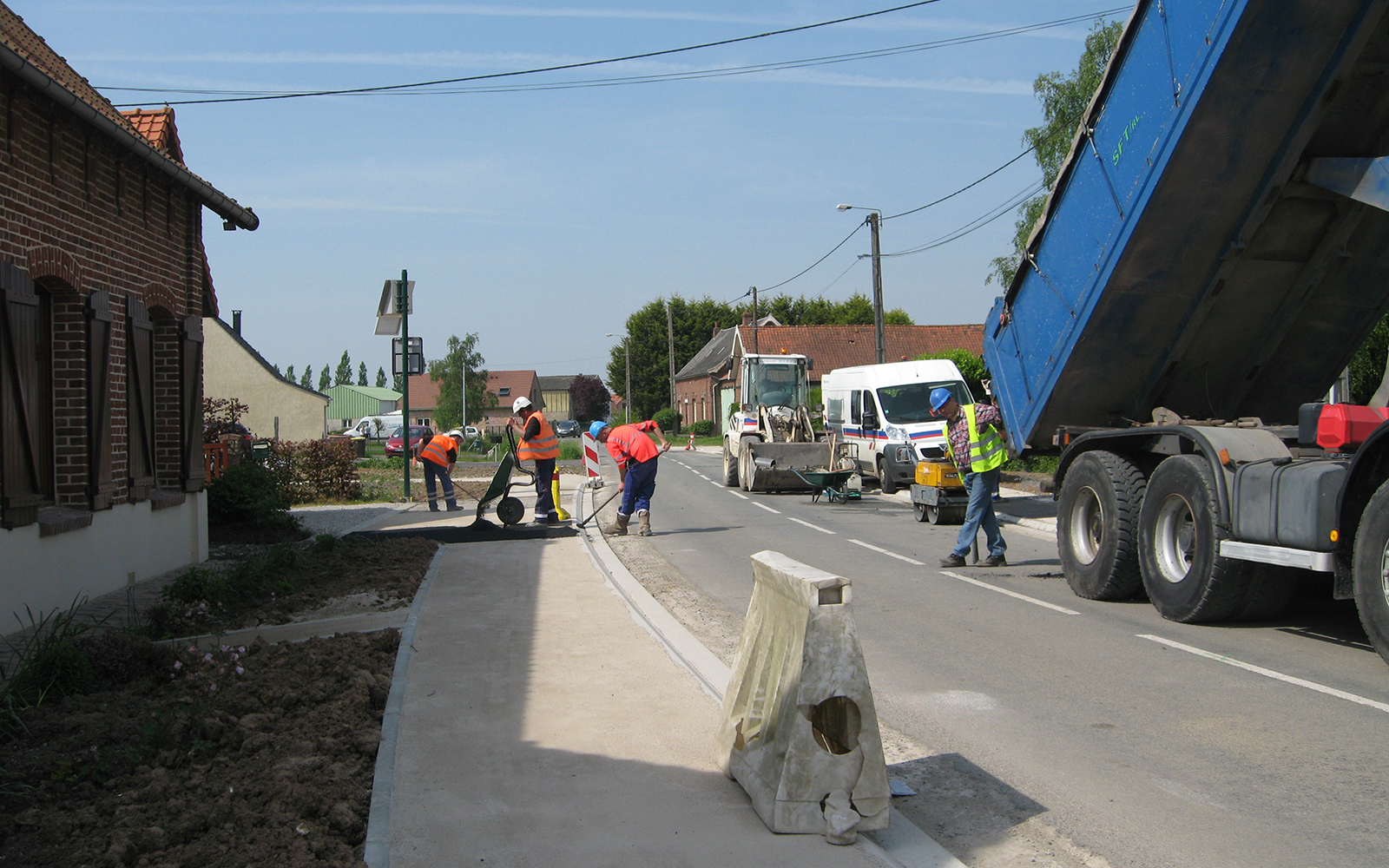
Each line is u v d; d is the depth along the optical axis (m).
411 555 11.37
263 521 13.96
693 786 4.46
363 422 68.12
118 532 9.69
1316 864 3.72
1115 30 30.97
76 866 3.50
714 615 8.54
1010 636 7.58
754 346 48.34
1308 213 8.22
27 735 4.66
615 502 19.86
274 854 3.64
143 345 10.43
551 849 3.80
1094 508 9.20
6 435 7.60
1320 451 7.11
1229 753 4.91
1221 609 7.68
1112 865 3.76
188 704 5.28
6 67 7.11
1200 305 8.87
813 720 4.32
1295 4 6.87
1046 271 9.99
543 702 5.70
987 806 4.35
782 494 22.19
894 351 58.94
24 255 8.02
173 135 11.48
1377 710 5.53
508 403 105.38
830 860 3.70
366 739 4.91
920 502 15.75
